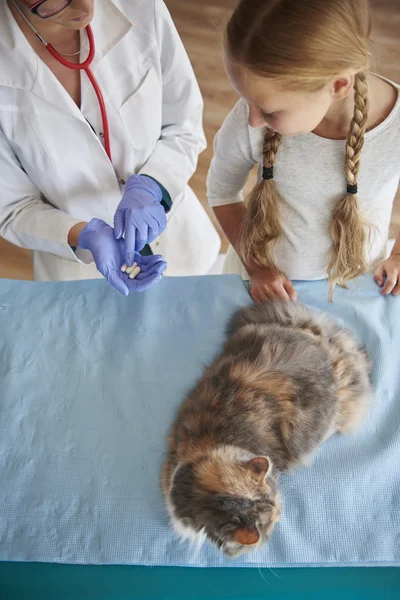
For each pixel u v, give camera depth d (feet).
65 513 3.50
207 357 4.03
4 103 4.42
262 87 3.14
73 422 3.81
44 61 4.42
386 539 3.34
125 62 4.68
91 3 3.90
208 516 3.39
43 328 4.25
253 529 3.28
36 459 3.68
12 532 3.45
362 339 4.05
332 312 4.21
